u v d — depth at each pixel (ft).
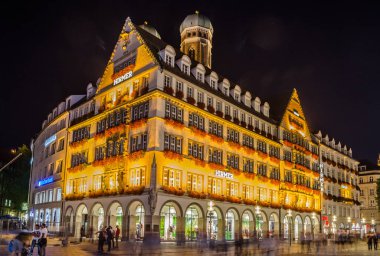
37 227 75.97
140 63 156.15
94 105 180.45
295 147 228.63
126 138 150.71
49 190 209.67
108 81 174.19
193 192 149.89
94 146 171.32
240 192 178.29
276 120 223.92
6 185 303.07
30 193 269.03
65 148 194.08
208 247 125.80
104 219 154.61
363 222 310.45
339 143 303.27
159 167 138.62
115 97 166.91
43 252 75.15
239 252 100.42
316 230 242.99
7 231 152.76
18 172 307.99
